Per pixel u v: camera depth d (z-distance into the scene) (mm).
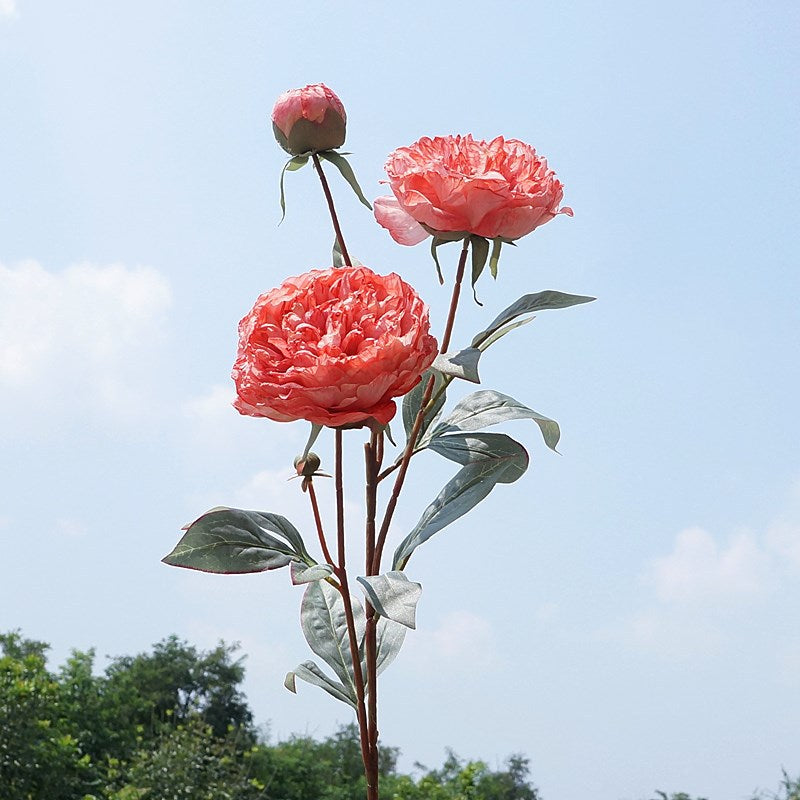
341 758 13703
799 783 5750
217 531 1151
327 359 970
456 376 1099
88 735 9570
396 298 1046
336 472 1128
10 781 6738
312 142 1204
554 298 1261
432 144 1214
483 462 1232
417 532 1219
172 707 13820
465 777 6809
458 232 1170
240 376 1060
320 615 1356
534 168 1184
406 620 985
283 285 1104
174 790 7730
